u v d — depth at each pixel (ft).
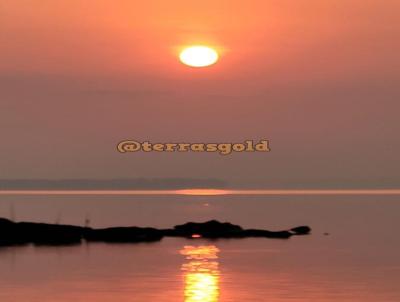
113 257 364.58
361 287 260.21
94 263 339.57
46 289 260.21
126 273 303.48
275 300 234.17
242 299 236.84
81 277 292.20
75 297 243.60
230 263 338.34
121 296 244.42
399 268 317.01
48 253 381.40
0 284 273.75
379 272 303.07
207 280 280.92
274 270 311.88
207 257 365.20
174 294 248.11
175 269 317.22
